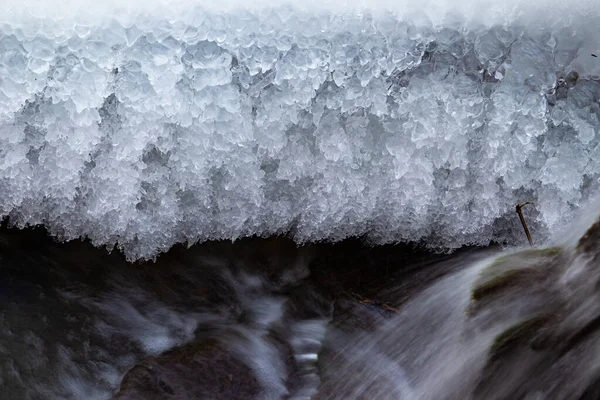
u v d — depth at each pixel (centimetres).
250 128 165
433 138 167
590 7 163
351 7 161
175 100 163
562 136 168
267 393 167
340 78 163
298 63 163
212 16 161
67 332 170
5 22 159
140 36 161
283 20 161
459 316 169
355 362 170
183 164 166
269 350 170
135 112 163
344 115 167
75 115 163
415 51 163
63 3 159
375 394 167
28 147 165
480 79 165
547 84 165
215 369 168
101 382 167
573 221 169
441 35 163
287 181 170
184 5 160
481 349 166
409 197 170
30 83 161
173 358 169
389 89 165
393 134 167
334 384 168
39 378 167
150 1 160
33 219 169
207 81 162
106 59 161
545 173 169
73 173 166
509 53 164
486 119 167
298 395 167
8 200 167
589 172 169
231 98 163
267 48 162
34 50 160
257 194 169
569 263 165
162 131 164
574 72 165
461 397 166
